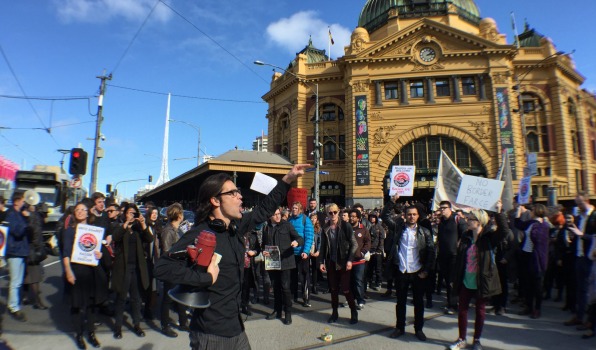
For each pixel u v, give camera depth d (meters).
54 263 13.42
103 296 5.94
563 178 28.59
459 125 28.66
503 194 10.33
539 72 30.42
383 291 10.38
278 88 36.25
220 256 2.55
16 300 6.95
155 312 7.84
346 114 30.77
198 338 2.59
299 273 9.08
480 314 5.61
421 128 29.03
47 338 5.96
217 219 2.79
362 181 28.61
